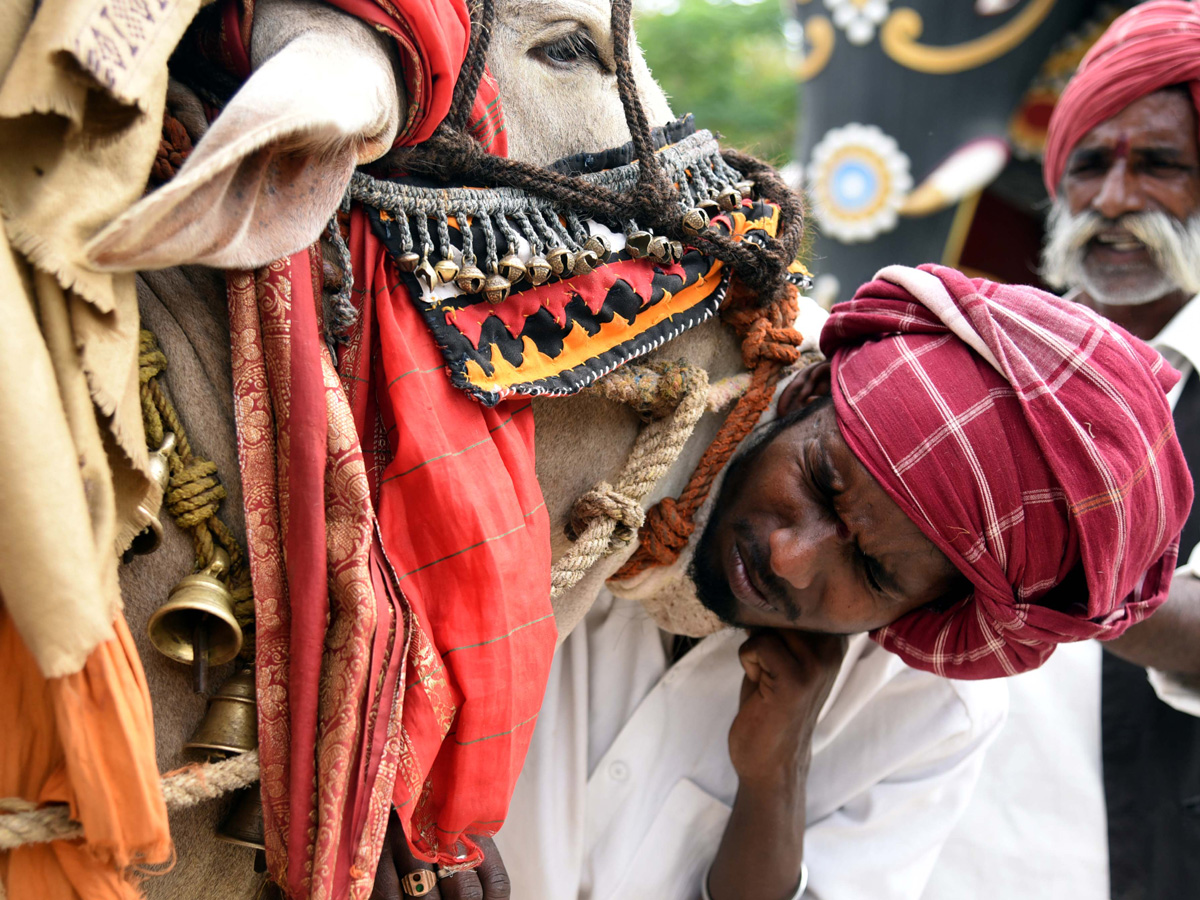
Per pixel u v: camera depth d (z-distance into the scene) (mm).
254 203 655
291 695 740
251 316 741
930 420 957
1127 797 1635
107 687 654
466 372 805
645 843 1345
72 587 605
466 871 957
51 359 627
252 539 743
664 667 1386
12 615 609
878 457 964
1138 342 1030
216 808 808
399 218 812
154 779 682
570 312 870
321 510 736
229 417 773
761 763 1232
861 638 1395
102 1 612
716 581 1078
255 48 750
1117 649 1422
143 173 657
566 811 1315
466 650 783
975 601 1047
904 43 2688
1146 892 1611
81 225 620
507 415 853
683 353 985
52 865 708
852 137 2770
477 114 858
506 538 804
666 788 1366
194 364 763
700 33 6922
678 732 1371
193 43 777
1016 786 1659
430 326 805
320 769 739
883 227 2783
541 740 1315
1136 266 1771
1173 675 1510
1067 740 1660
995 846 1644
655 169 909
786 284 1030
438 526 778
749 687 1254
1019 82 2668
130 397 679
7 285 601
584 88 934
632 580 1087
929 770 1407
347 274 796
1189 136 1708
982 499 953
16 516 591
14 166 615
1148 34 1721
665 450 950
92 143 635
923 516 962
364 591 738
